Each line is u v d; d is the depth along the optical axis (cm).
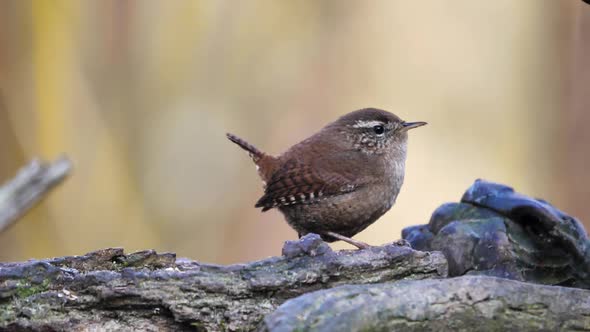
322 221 773
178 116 1509
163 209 1461
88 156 1411
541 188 1505
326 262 521
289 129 1513
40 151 1397
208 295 505
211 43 1530
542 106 1550
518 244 576
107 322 501
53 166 865
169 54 1523
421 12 1548
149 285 501
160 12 1527
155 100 1521
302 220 779
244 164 1501
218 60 1529
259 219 1472
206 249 1447
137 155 1491
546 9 1561
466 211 605
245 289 508
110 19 1509
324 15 1546
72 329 495
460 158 1493
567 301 485
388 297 466
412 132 1507
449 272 571
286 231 1466
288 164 775
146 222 1441
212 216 1464
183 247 1446
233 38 1530
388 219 1430
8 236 1354
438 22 1546
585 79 1520
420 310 466
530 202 579
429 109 1521
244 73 1532
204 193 1477
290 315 447
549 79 1551
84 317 498
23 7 1420
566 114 1539
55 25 1427
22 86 1412
